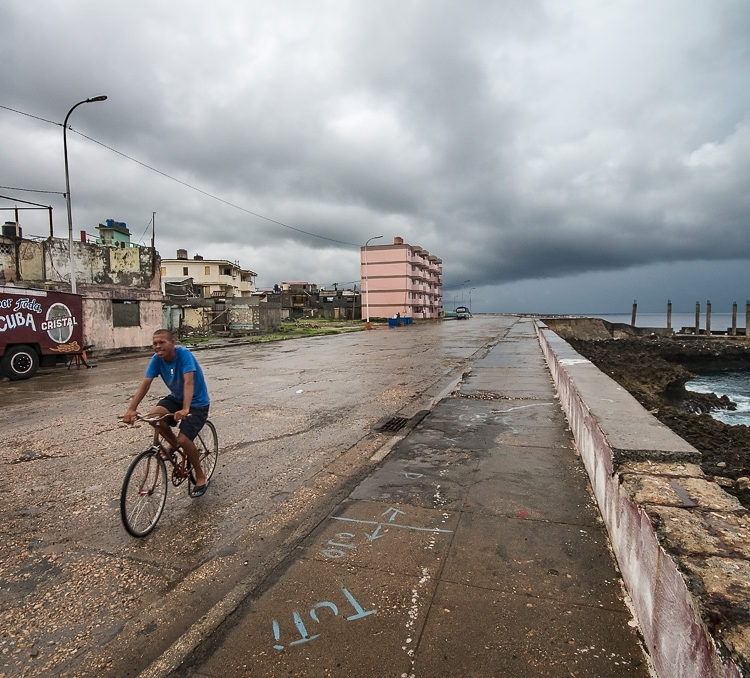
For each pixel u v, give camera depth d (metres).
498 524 3.83
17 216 24.73
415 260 76.75
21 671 2.54
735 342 58.00
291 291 75.81
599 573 3.09
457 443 6.14
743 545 2.13
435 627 2.64
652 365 34.59
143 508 4.07
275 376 13.98
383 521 3.96
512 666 2.34
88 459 6.27
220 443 6.93
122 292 22.69
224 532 4.10
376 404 9.57
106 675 2.50
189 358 4.42
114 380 13.88
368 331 41.12
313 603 2.90
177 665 2.46
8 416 9.13
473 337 30.23
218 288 63.53
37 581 3.41
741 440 10.71
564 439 6.19
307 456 6.21
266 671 2.38
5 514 4.59
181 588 3.27
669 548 2.12
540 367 13.60
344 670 2.37
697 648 1.72
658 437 3.61
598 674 2.27
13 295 14.35
